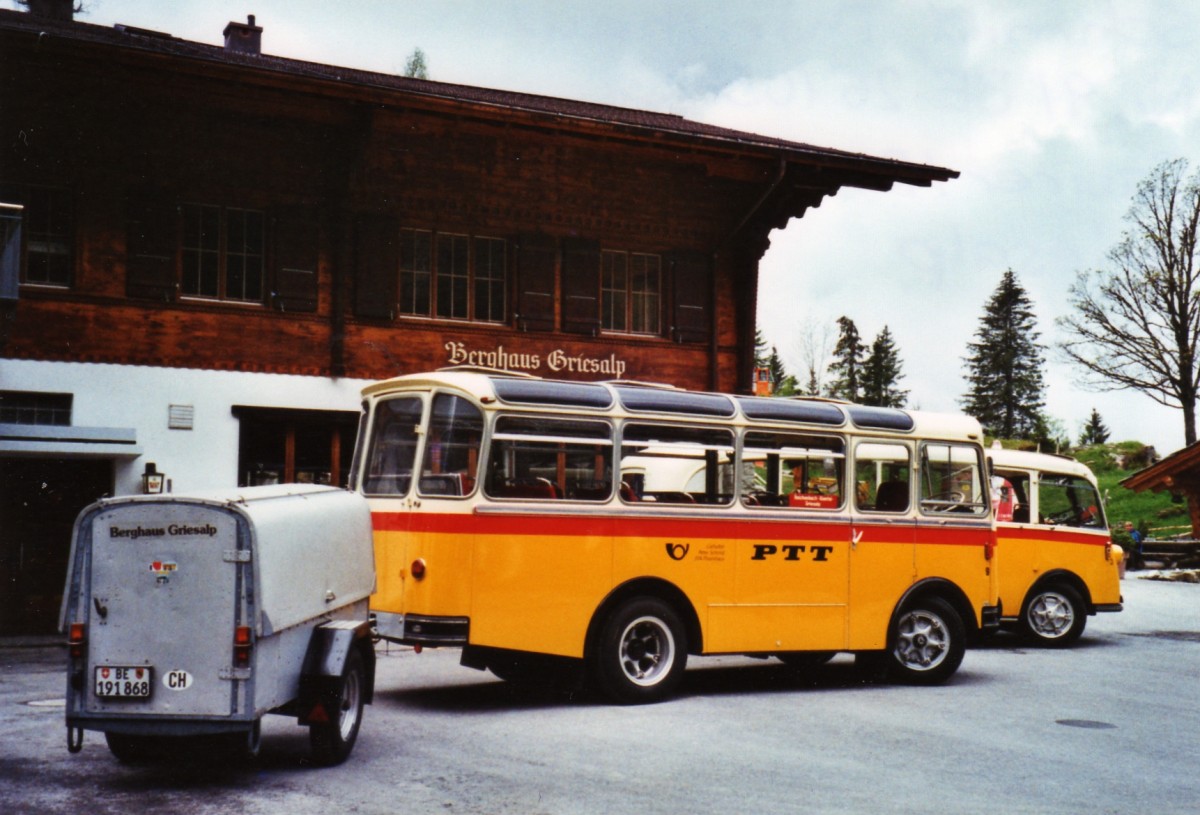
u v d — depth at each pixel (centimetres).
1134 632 1956
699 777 832
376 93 1845
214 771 832
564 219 2105
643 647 1162
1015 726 1070
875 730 1034
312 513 877
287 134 1891
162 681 766
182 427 1798
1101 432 10506
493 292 2059
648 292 2184
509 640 1088
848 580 1284
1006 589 1725
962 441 1385
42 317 1730
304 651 848
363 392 1182
